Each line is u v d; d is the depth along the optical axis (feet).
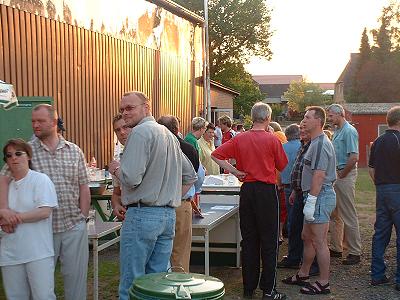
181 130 50.11
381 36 176.65
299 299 18.54
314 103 213.05
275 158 17.83
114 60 35.86
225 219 20.61
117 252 25.81
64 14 29.68
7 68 24.94
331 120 23.18
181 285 9.63
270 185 17.83
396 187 19.80
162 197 12.61
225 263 22.94
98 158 33.60
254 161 17.71
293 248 22.71
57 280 20.01
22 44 26.03
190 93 52.65
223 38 125.59
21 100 20.12
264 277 18.13
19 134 19.93
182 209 16.62
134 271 12.48
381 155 19.97
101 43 34.04
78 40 31.19
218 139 53.36
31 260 12.48
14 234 12.46
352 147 22.66
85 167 14.03
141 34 40.40
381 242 20.40
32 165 13.24
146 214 12.42
